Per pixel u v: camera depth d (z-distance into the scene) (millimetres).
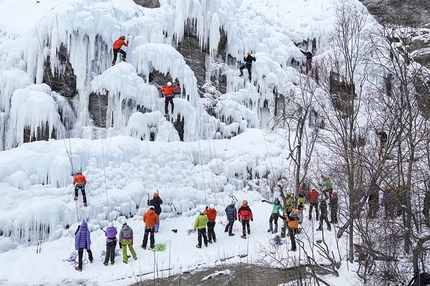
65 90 18109
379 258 11883
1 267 12102
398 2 31625
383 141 15500
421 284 10742
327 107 21656
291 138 21359
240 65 24375
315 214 18078
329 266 13391
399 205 12055
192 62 22109
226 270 12852
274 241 14797
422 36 24781
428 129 12977
